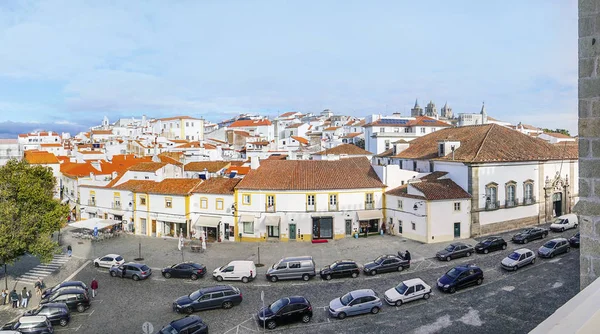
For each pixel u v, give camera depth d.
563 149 57.97
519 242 44.19
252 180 54.06
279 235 52.06
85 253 48.22
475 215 48.38
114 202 60.66
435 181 50.50
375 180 54.62
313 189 51.59
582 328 4.07
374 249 45.69
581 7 9.05
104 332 28.06
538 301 28.97
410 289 30.62
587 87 8.98
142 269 38.59
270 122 153.62
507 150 52.22
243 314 30.02
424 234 47.03
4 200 36.25
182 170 67.50
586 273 9.07
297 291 34.22
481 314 27.64
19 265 44.72
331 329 27.09
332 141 116.19
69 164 81.44
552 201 54.69
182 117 165.25
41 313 28.88
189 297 31.28
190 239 54.78
